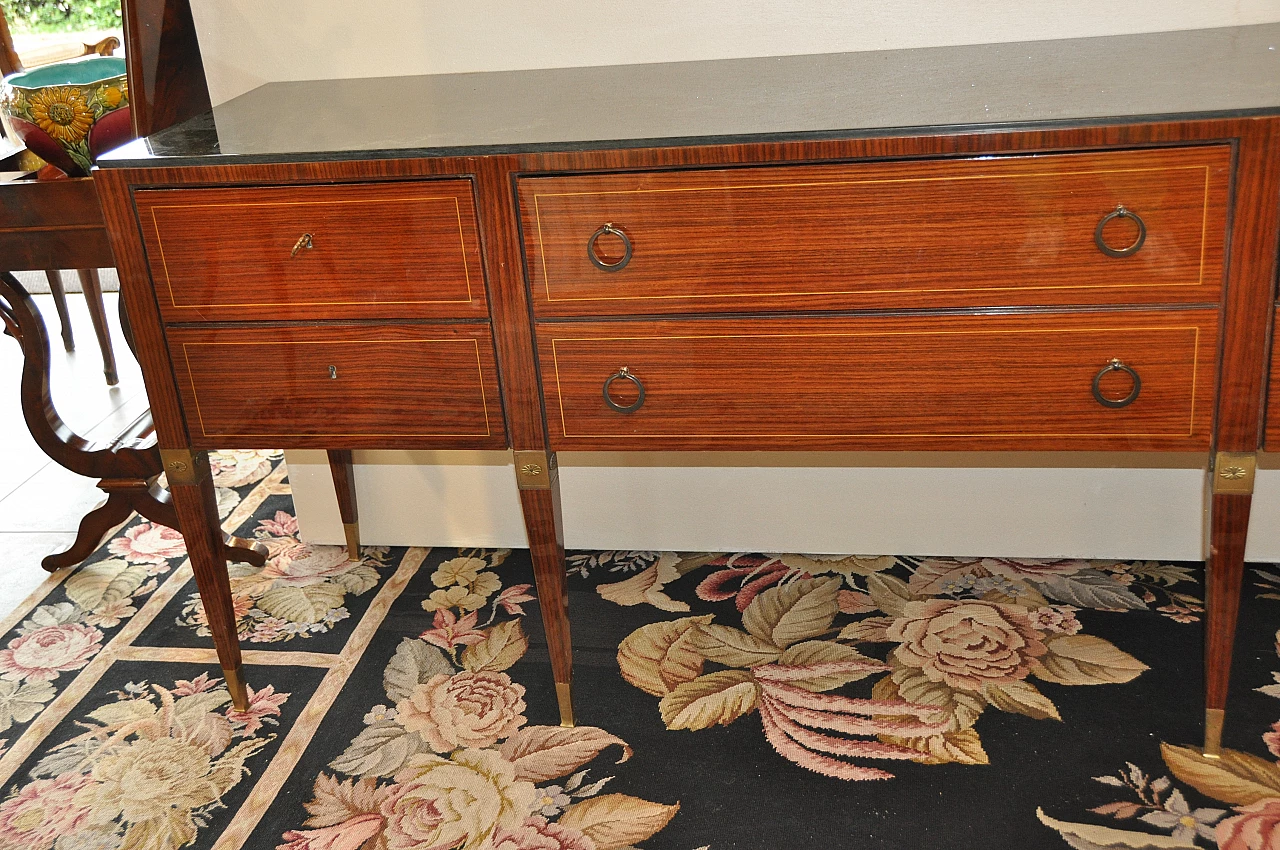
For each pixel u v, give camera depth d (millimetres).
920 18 1761
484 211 1393
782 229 1354
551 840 1488
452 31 1886
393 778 1625
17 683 1913
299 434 1582
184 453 1613
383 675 1862
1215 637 1479
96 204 1646
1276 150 1225
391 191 1400
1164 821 1443
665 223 1370
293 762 1676
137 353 1558
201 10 1913
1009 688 1708
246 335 1521
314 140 1464
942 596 1955
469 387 1506
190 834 1550
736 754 1617
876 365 1413
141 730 1772
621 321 1434
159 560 2295
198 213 1451
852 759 1590
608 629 1933
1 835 1567
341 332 1497
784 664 1803
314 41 1922
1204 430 1381
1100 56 1578
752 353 1430
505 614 2012
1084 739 1596
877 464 2016
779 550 2131
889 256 1351
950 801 1504
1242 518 1410
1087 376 1379
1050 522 2010
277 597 2115
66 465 2125
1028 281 1339
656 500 2129
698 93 1578
